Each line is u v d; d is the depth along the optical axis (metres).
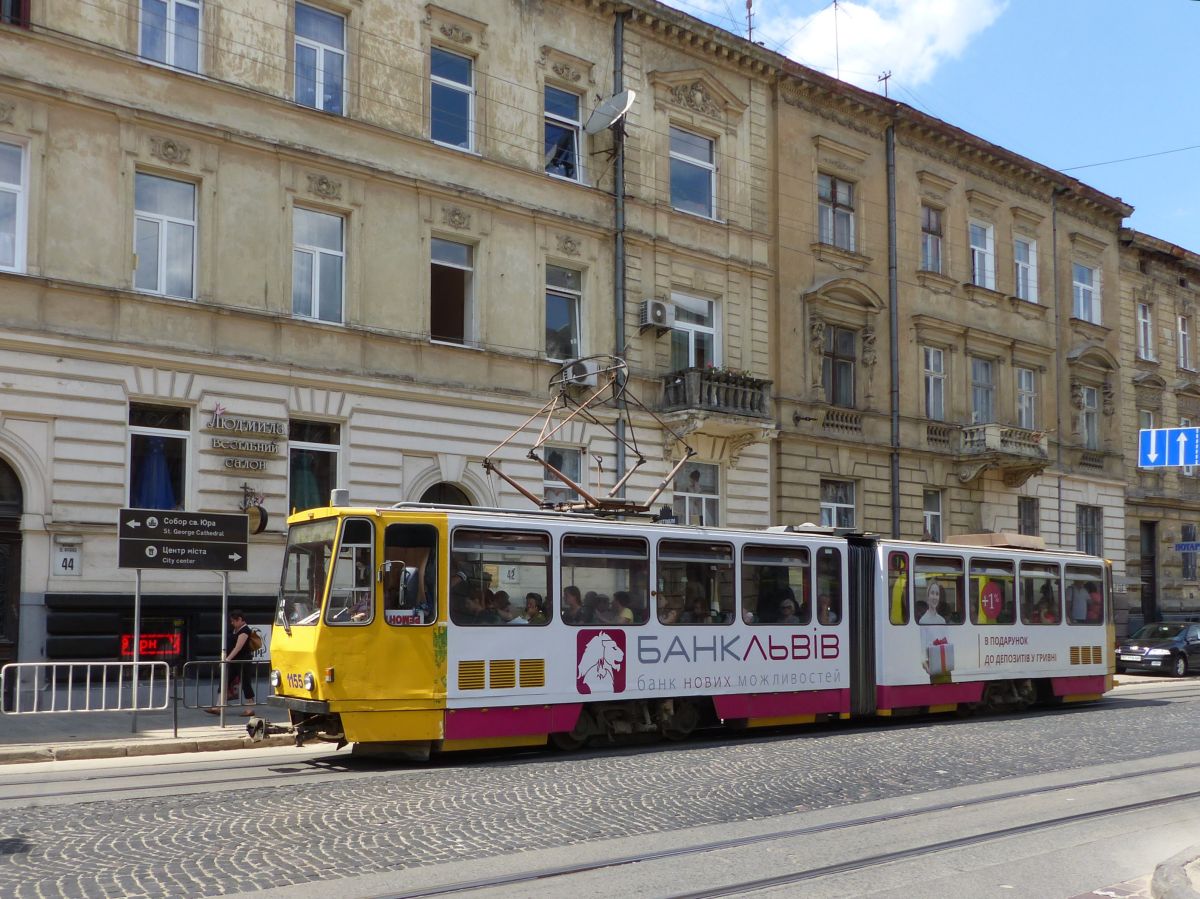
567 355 25.83
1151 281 44.31
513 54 25.08
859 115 32.56
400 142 23.00
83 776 12.86
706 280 28.34
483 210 24.20
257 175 21.12
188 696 17.34
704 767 13.73
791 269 30.30
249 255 20.94
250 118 21.05
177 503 20.08
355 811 10.62
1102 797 12.15
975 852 9.46
